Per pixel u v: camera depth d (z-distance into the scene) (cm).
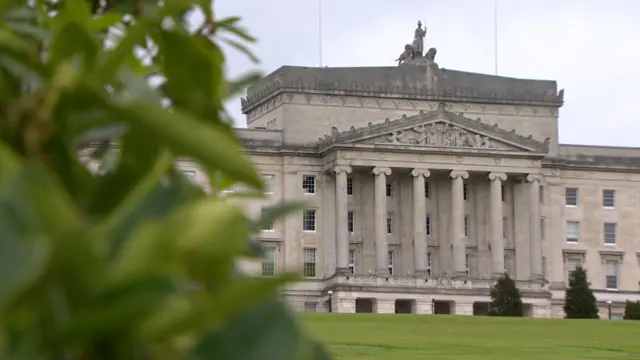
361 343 5919
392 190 14950
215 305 216
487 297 14288
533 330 7994
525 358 5072
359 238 14750
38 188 208
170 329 212
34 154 240
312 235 14600
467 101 15325
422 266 14462
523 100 15500
